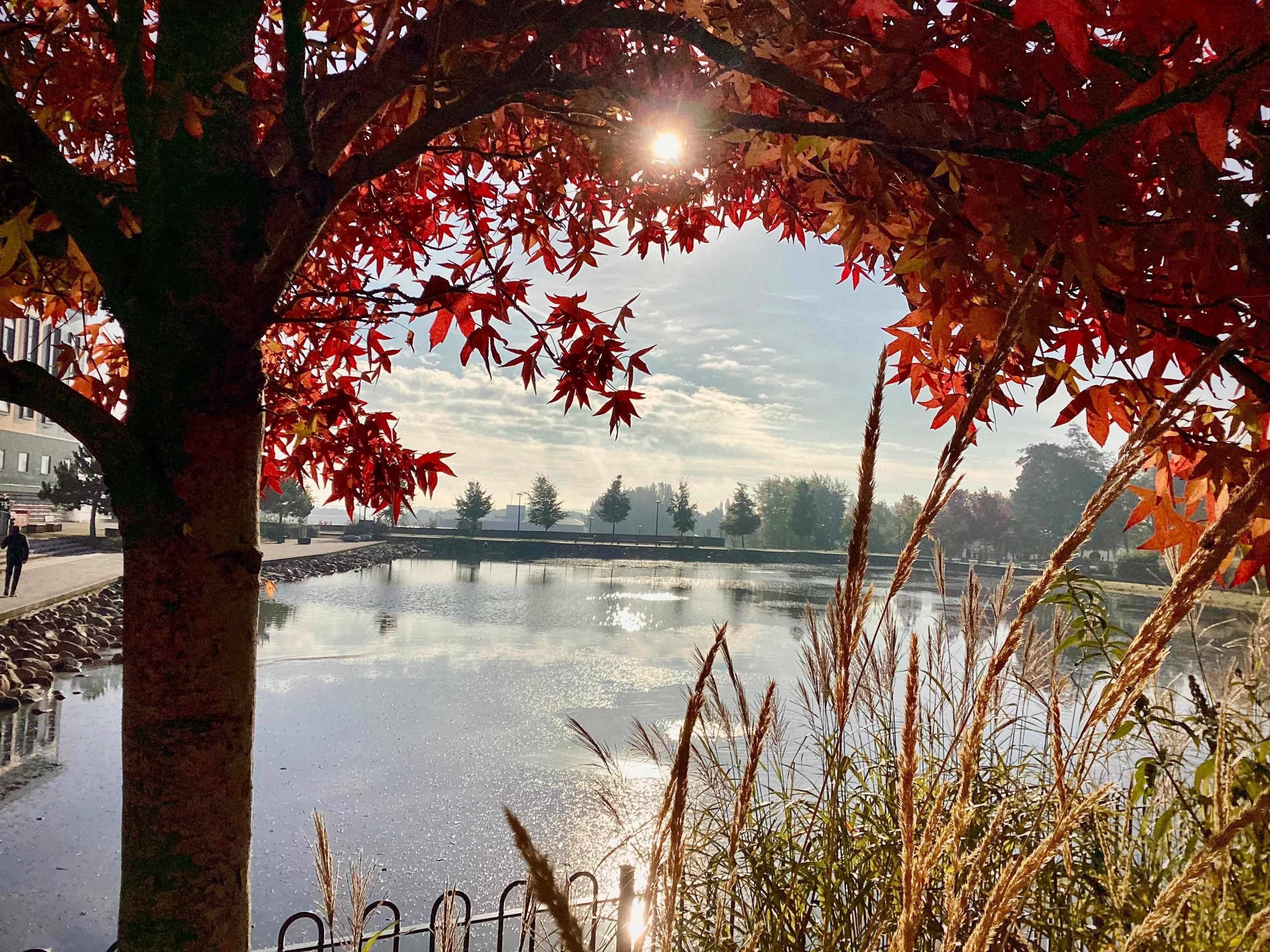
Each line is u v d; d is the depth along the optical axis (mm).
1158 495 1942
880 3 1635
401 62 2359
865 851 2309
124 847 2186
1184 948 1585
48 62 2752
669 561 93750
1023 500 93062
